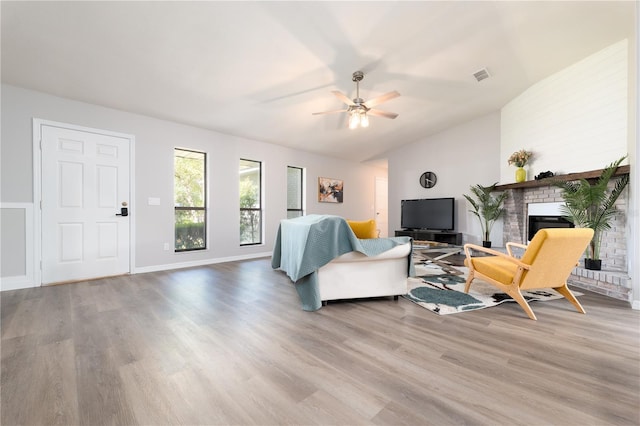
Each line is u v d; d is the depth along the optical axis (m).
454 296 2.80
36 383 1.39
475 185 5.58
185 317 2.29
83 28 2.37
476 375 1.47
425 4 2.48
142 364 1.57
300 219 3.28
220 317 2.29
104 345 1.80
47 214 3.24
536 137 4.28
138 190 3.92
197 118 4.22
